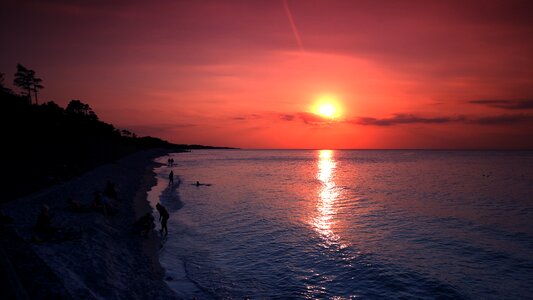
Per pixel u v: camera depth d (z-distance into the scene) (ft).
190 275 49.70
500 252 65.31
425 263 58.29
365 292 45.83
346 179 217.36
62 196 89.15
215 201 119.44
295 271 52.90
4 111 184.96
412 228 84.64
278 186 172.24
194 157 593.42
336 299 43.39
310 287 47.01
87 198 88.69
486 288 47.96
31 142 176.86
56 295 27.50
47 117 241.55
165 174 225.15
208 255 59.36
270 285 47.21
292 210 105.29
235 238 70.90
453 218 97.55
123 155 350.43
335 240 71.41
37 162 141.38
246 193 142.92
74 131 284.00
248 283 47.65
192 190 148.87
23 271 31.48
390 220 93.86
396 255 62.39
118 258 50.72
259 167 336.29
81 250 48.96
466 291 46.73
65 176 128.67
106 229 63.41
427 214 103.09
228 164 382.83
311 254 61.52
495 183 194.80
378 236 76.28
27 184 102.22
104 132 436.76
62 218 65.36
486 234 79.56
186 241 67.31
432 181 205.98
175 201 115.65
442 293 45.96
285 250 63.52
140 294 40.14
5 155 135.23
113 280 41.91
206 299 42.01
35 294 27.22
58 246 49.26
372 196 140.87
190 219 88.22
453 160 537.65
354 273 52.60
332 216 97.76
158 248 61.21
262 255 60.23
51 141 205.26
